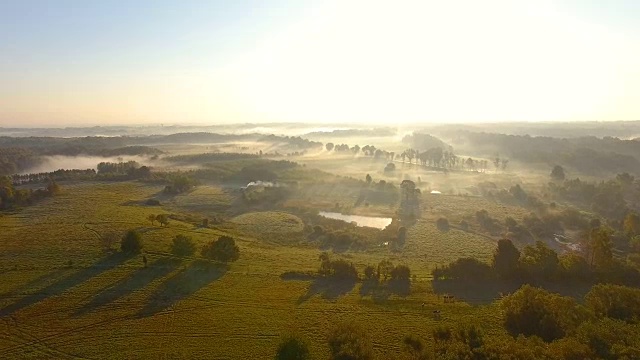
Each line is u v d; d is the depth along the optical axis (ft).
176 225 484.33
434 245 467.11
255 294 308.40
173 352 234.99
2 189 598.34
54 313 271.69
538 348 184.44
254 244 444.14
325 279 344.28
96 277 323.16
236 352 235.81
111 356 230.89
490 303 306.14
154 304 287.07
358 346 213.46
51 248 381.60
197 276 333.42
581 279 346.13
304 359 210.79
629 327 201.57
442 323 269.85
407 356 204.54
